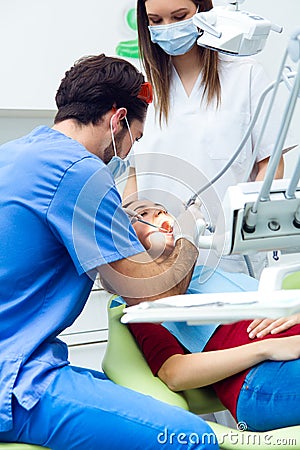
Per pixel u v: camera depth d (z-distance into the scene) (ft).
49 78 7.86
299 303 2.81
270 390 3.69
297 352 3.75
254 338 4.26
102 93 4.30
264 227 3.34
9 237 3.94
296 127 8.54
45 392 3.67
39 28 7.76
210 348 4.47
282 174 6.68
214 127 6.52
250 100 6.61
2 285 3.92
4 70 7.73
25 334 3.87
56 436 3.66
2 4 7.63
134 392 3.80
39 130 4.35
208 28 3.94
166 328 4.52
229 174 6.53
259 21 3.79
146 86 4.51
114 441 3.60
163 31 6.03
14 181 4.02
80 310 4.17
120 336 4.63
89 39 7.94
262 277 3.17
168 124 6.59
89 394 3.68
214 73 6.48
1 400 3.62
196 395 4.38
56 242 4.00
